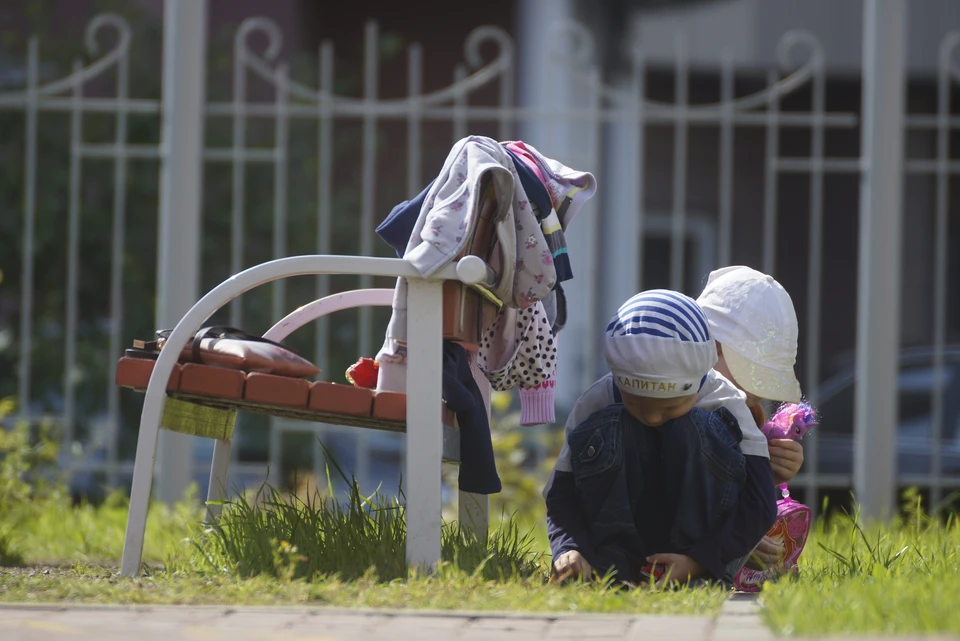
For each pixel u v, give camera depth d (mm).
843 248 29516
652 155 28609
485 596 6816
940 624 5578
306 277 23297
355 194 25109
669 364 7332
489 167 7754
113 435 16641
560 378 26781
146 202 23688
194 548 8727
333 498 9180
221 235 23703
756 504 7629
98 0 24672
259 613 6289
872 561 8547
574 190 8609
